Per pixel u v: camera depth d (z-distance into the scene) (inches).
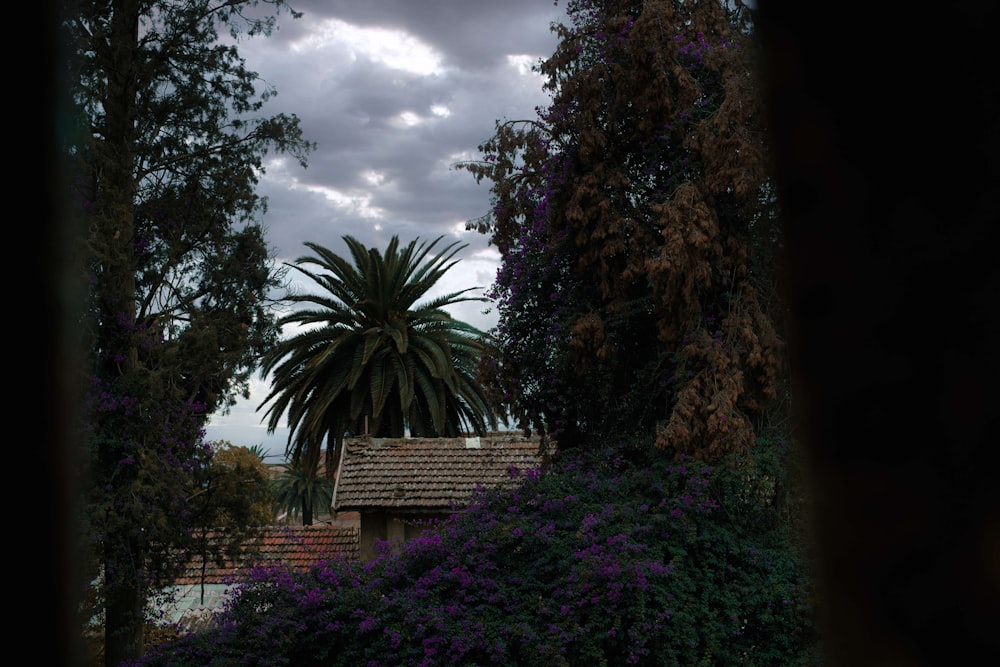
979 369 23.7
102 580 479.5
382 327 1017.5
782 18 28.3
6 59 30.4
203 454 531.2
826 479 26.6
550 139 392.5
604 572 260.5
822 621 27.0
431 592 293.4
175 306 551.5
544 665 248.8
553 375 395.9
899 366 25.2
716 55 350.6
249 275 560.7
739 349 319.0
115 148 507.8
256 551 538.3
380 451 663.1
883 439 25.1
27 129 30.7
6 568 29.6
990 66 24.2
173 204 553.6
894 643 24.7
